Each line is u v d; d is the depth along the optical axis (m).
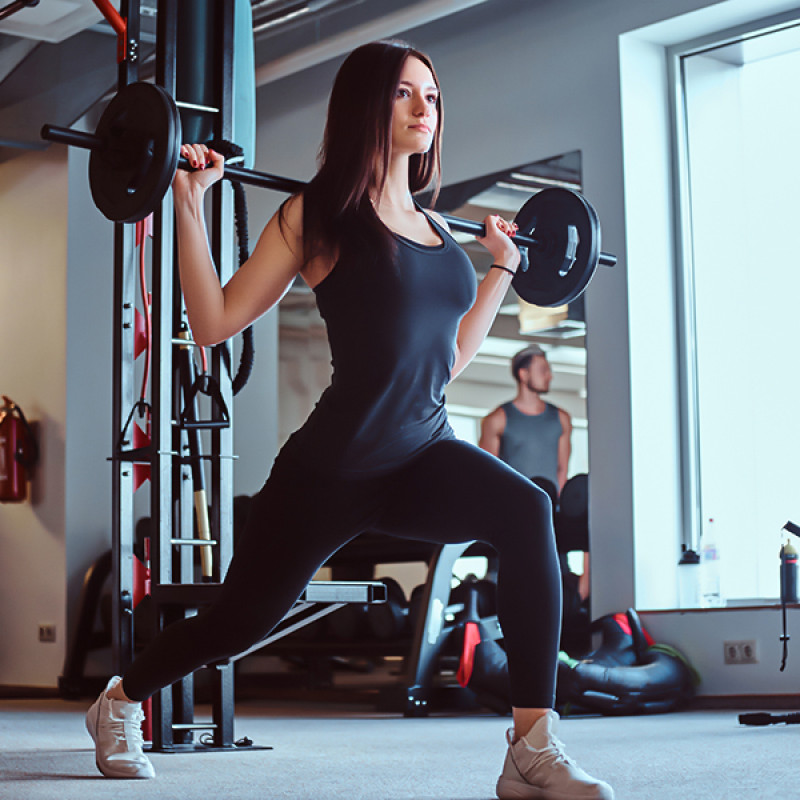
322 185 1.95
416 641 4.96
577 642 5.41
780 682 4.79
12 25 5.55
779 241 5.35
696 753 2.98
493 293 2.38
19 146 6.89
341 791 2.22
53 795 2.15
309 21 5.61
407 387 1.92
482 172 6.07
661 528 5.41
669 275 5.61
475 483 1.95
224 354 3.21
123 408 3.27
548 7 5.87
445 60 6.29
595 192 5.62
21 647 7.02
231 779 2.45
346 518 1.99
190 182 2.05
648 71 5.66
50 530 6.88
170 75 3.08
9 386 7.25
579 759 2.84
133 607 3.26
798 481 5.21
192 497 3.26
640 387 5.43
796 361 5.26
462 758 2.96
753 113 5.46
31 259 7.16
